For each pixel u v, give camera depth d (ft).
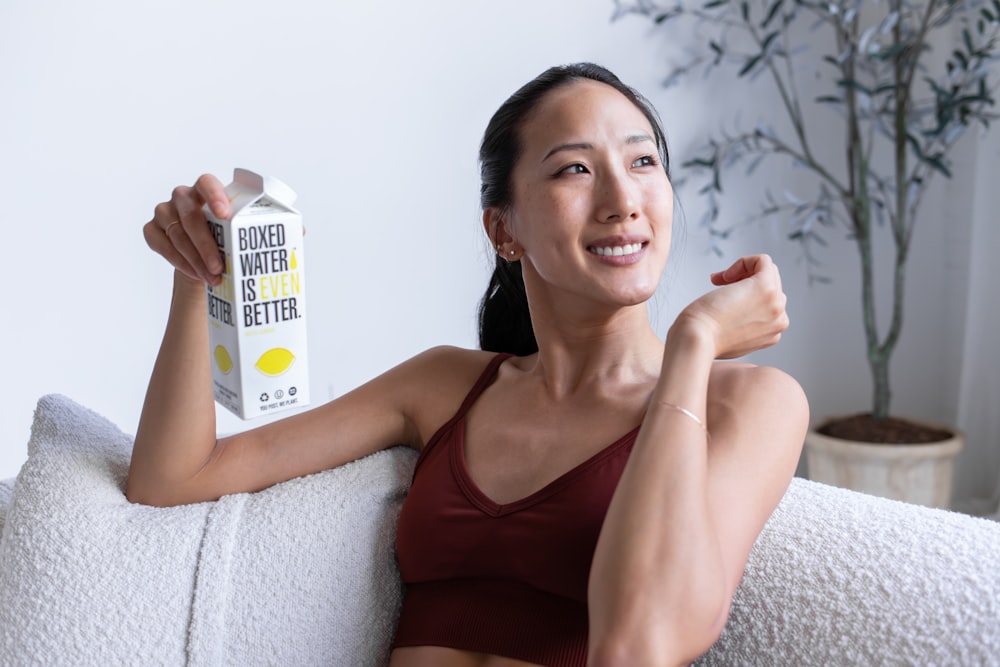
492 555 3.53
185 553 3.74
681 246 8.75
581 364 3.77
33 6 6.52
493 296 4.50
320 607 3.80
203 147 7.06
